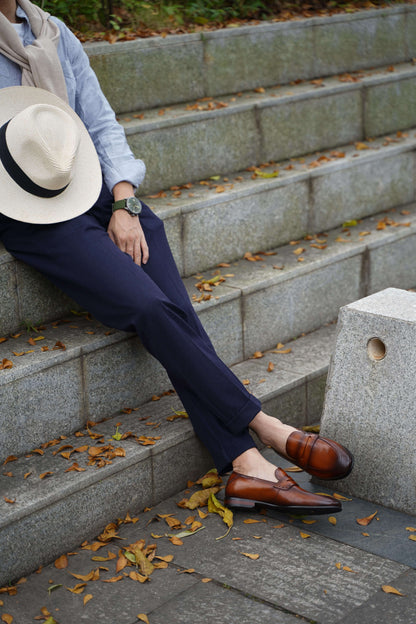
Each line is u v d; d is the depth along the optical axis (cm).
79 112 316
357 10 530
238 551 266
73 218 291
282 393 332
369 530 277
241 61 457
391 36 527
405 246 427
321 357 358
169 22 498
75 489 265
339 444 288
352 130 475
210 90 448
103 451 284
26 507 252
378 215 452
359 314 286
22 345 297
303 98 444
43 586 251
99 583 252
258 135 429
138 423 305
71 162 281
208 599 244
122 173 307
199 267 372
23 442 283
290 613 237
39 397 284
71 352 291
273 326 369
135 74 414
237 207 382
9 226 296
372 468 292
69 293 295
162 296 281
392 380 282
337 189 427
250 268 377
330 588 247
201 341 287
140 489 287
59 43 311
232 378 285
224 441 288
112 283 282
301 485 306
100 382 304
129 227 301
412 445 280
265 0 547
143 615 236
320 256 388
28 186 284
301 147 451
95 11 470
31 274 308
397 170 458
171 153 394
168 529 279
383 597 243
